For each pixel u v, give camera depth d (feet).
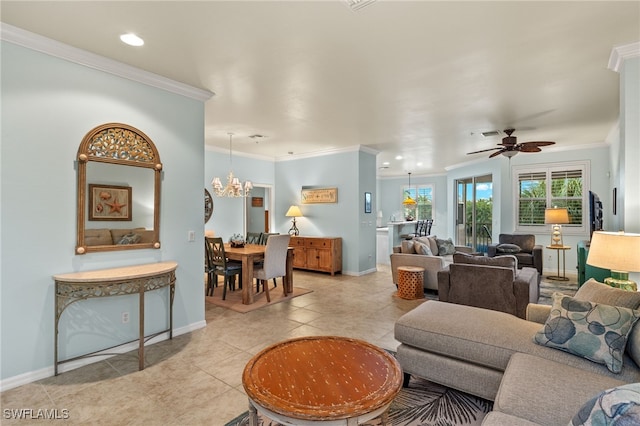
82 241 8.79
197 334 11.05
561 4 6.70
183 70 9.83
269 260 15.02
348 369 5.43
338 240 21.79
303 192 23.98
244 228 23.47
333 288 17.88
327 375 5.22
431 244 20.25
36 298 8.06
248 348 9.93
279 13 6.97
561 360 5.92
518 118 14.71
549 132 17.54
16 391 7.48
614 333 5.71
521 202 23.63
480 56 8.97
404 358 7.68
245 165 23.57
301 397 4.57
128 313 9.77
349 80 10.58
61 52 8.38
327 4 6.66
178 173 11.02
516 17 7.15
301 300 15.40
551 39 8.08
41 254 8.16
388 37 7.98
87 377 8.15
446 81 10.66
